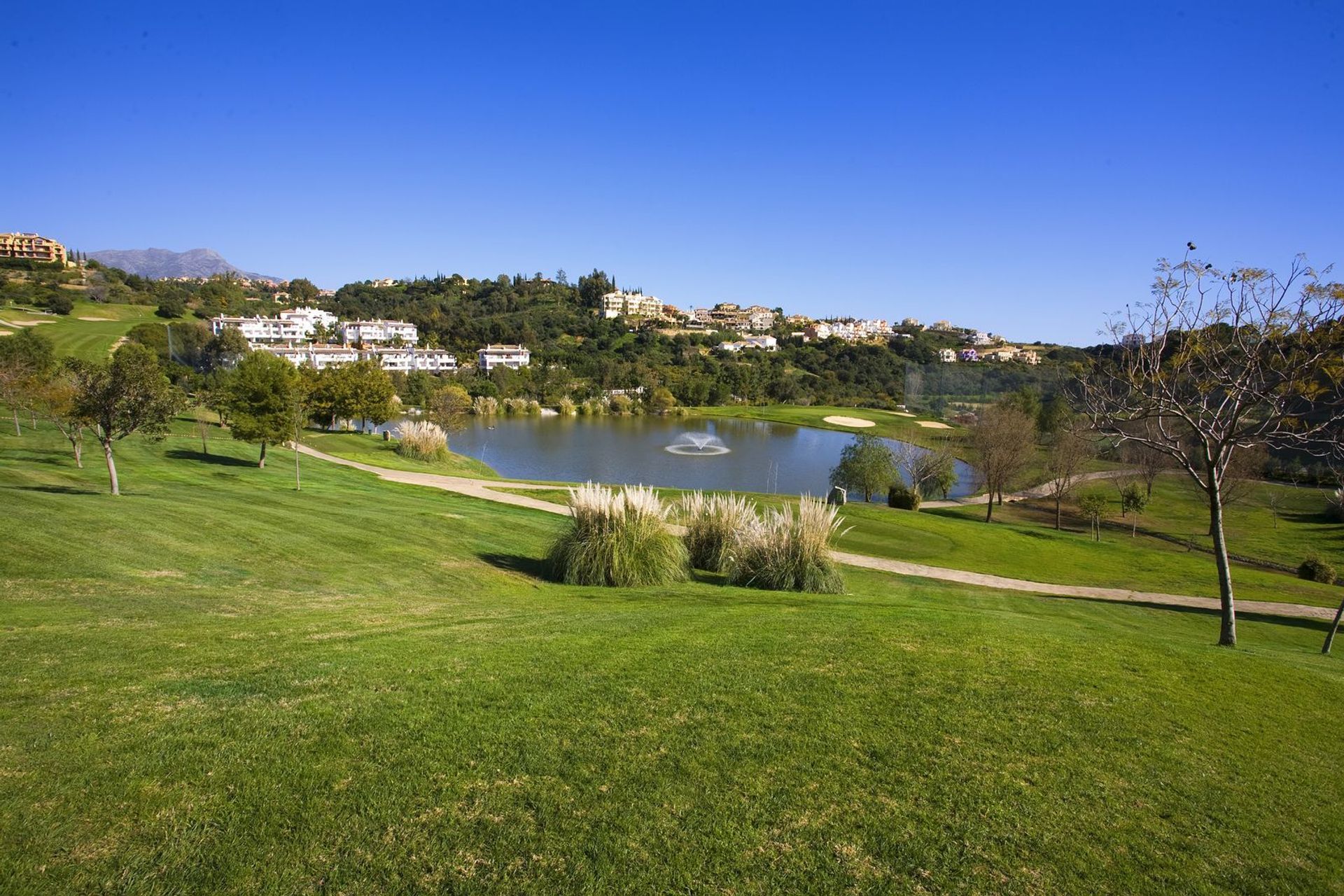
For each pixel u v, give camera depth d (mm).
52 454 29250
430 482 34375
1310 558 27453
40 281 105625
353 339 131750
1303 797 5395
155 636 7633
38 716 5168
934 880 3963
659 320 180125
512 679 6570
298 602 10438
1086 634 10922
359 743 5051
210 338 92000
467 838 4012
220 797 4250
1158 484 49125
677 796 4605
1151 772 5539
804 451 67250
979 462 44500
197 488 23688
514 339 147125
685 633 8875
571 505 15148
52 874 3465
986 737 5895
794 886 3818
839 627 9562
